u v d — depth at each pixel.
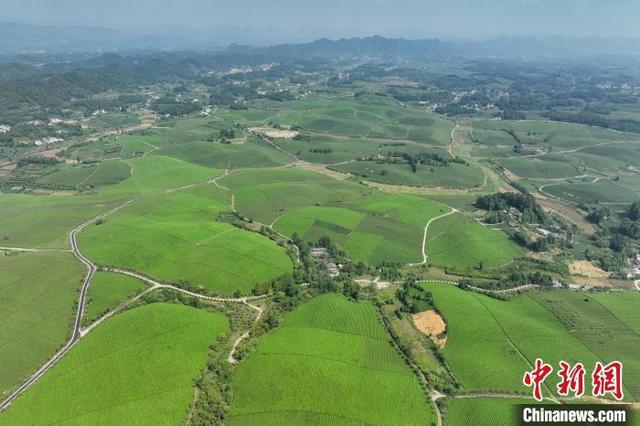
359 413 131.62
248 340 160.50
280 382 141.50
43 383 139.50
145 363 147.50
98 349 153.25
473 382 146.50
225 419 129.38
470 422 130.88
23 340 157.12
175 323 166.38
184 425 127.44
